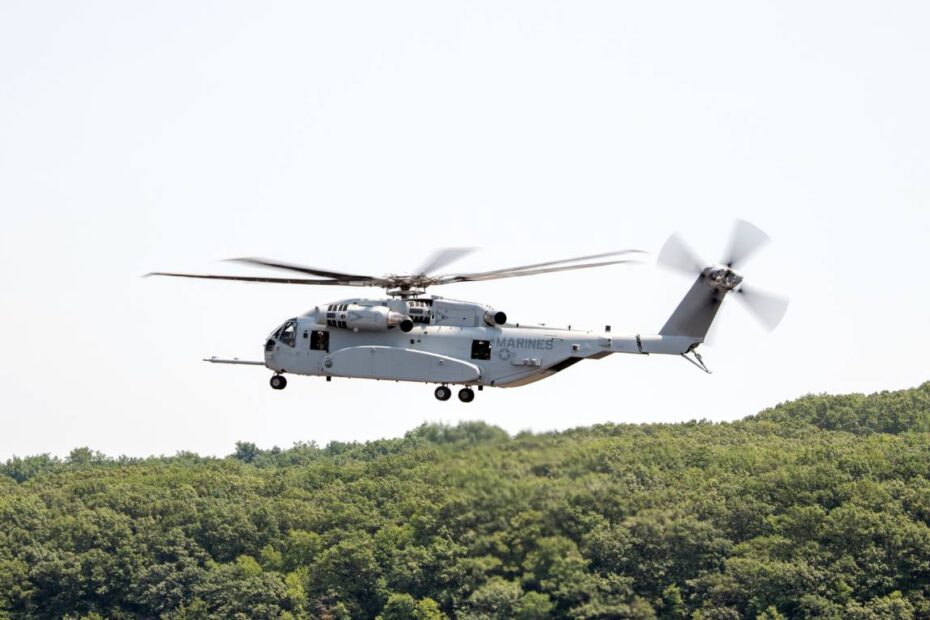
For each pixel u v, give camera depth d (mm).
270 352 157000
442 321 153625
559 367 152750
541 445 180625
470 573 179000
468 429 177500
